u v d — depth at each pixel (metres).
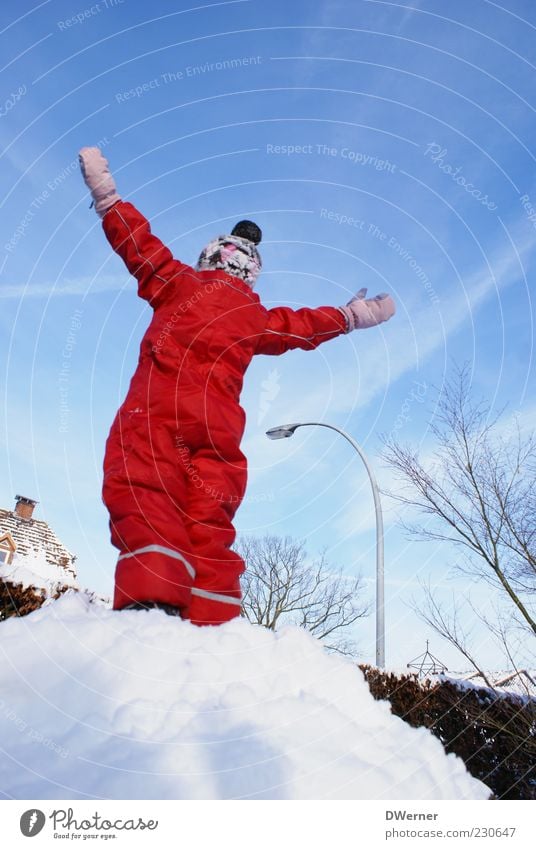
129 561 2.71
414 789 1.98
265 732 1.91
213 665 2.16
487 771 5.59
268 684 2.18
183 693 1.99
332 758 1.91
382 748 2.10
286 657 2.37
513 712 5.98
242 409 3.35
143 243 3.41
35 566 12.41
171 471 2.93
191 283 3.47
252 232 4.13
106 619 2.27
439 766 2.21
